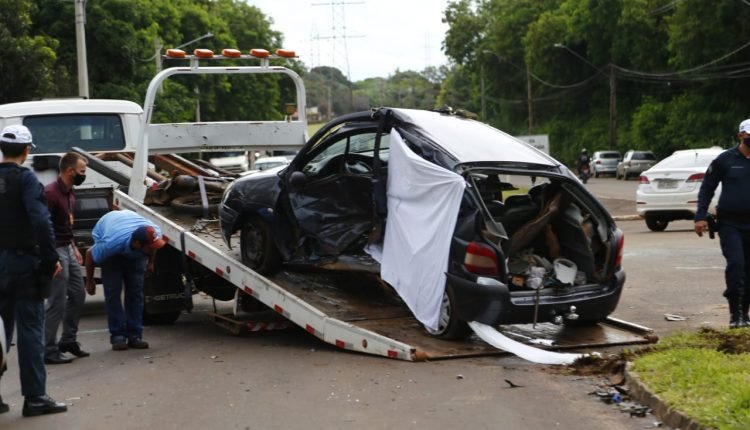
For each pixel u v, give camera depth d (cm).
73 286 909
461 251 841
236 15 7638
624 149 6719
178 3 6153
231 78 6353
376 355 849
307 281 1034
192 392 744
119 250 927
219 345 961
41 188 694
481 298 826
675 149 5784
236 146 1232
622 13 6450
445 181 855
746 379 653
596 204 905
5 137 701
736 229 924
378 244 934
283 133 1251
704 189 947
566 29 7306
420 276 873
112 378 813
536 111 8238
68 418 683
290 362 847
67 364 886
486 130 965
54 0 3931
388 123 946
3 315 701
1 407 711
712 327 948
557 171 899
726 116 5412
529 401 685
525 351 809
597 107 7425
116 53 4012
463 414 654
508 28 8381
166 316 1123
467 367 793
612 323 948
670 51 5994
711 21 5084
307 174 998
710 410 596
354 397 708
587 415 648
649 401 657
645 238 1900
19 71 3181
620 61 6769
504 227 921
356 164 982
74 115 1363
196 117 5584
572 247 915
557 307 858
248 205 1012
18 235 692
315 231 966
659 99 6325
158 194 1173
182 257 1079
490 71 8681
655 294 1188
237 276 1009
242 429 632
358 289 1032
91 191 1273
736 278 916
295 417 658
